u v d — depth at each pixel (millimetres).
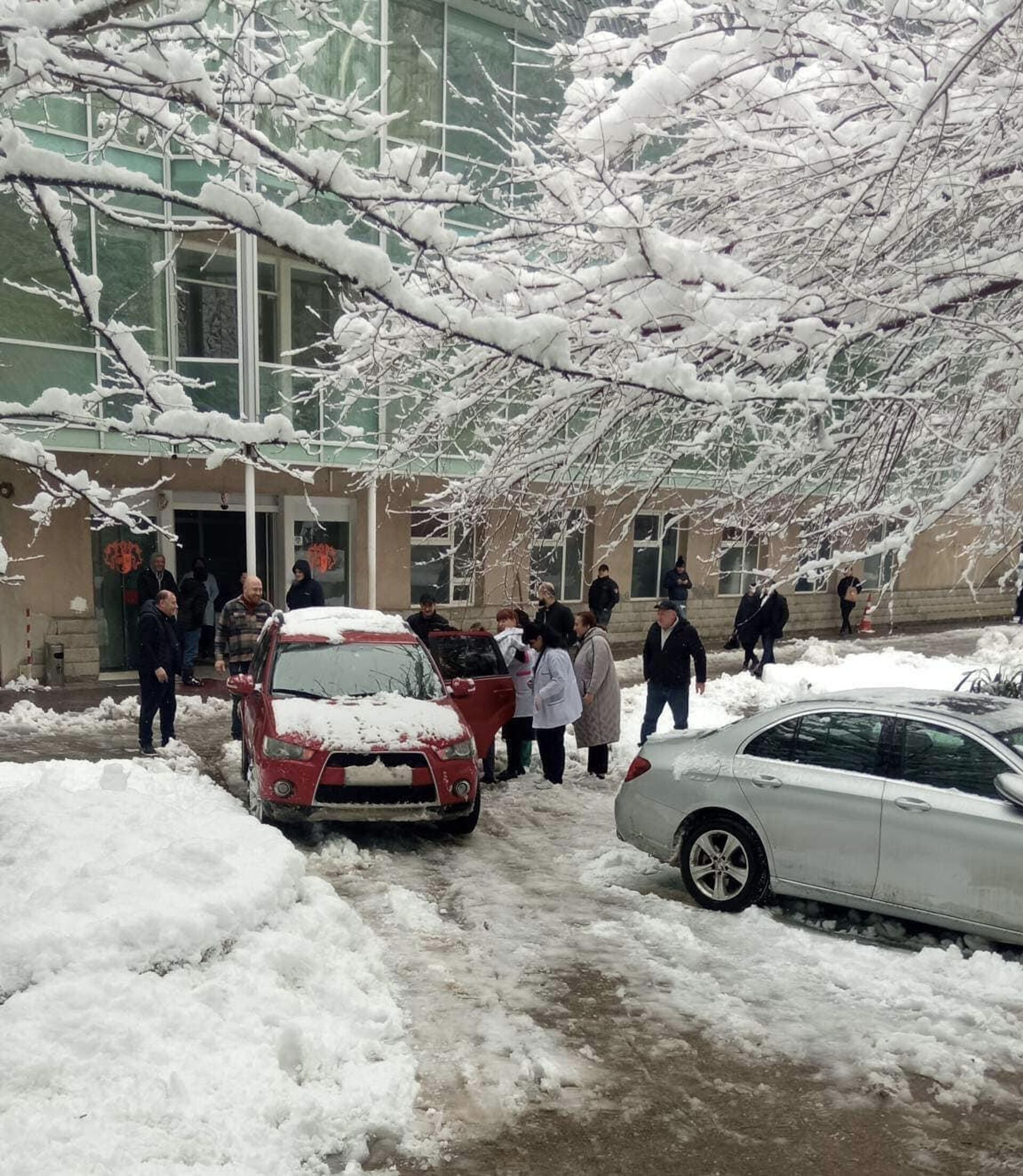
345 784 7781
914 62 6863
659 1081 4531
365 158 13961
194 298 15250
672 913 6625
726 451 7035
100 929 4992
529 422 6758
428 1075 4492
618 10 6773
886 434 6609
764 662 17266
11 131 3760
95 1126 3676
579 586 22141
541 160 9633
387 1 13703
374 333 7008
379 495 18062
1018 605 25594
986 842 5746
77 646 15289
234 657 11547
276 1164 3639
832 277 6609
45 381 13820
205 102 4023
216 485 16406
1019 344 5898
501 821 8891
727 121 7227
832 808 6289
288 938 5379
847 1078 4586
